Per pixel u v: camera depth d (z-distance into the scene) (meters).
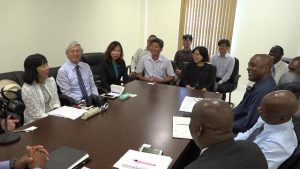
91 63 3.78
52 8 3.67
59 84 2.73
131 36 5.91
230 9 5.36
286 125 1.36
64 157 1.27
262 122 1.65
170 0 5.87
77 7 4.15
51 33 3.72
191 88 3.10
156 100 2.44
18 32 3.23
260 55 2.05
